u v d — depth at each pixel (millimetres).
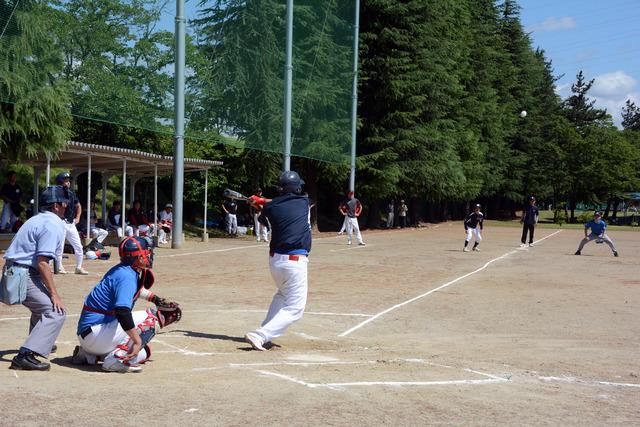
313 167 34906
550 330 9805
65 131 18125
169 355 7238
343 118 28547
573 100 88312
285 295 7926
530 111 67938
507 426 4793
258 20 21969
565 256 23078
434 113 40625
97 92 17859
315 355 7559
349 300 12234
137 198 33656
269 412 4867
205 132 20891
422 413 5035
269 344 8203
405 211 43250
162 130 19703
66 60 17234
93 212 21766
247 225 32062
